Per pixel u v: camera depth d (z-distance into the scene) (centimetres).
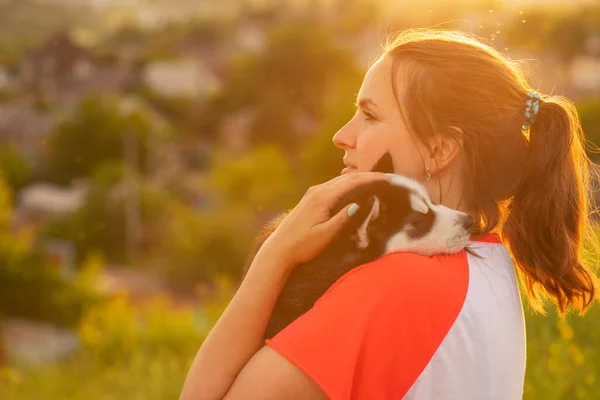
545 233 210
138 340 1033
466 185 209
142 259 4828
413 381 171
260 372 173
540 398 472
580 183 218
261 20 17700
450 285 179
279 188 5578
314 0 16238
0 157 6788
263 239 249
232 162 6353
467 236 203
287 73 9912
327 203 199
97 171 5816
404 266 176
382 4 14525
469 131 197
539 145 207
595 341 539
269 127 8500
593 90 8181
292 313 222
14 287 2673
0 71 11931
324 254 225
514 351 190
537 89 221
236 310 192
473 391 175
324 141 5097
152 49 16075
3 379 923
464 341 175
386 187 211
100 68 10812
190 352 976
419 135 197
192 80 11106
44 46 10738
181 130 9625
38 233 5094
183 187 6238
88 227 5019
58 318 2642
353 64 10319
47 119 8825
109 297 2914
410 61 201
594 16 9044
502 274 198
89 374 939
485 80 199
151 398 770
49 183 6700
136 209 5066
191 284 4075
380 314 171
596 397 458
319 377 169
